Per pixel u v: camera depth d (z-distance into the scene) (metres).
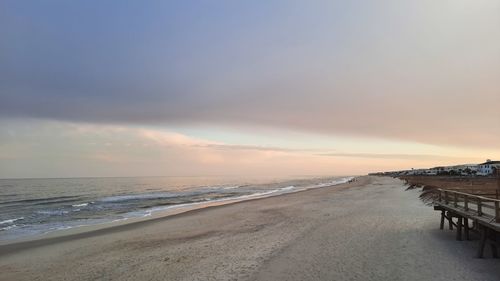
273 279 10.24
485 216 12.12
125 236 18.38
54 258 13.99
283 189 70.38
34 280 11.23
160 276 10.99
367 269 10.90
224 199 44.66
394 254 12.57
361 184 83.75
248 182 123.56
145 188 78.69
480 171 118.31
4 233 20.23
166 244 15.93
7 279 11.43
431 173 138.00
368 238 15.38
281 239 15.65
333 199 38.19
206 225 21.41
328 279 10.10
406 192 47.03
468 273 10.31
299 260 12.07
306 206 30.83
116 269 12.00
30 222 24.75
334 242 14.69
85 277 11.27
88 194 57.22
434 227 17.95
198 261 12.52
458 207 15.16
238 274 10.80
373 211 25.38
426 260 11.74
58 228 21.89
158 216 27.03
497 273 10.28
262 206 32.09
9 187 84.69
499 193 20.52
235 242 15.60
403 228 17.77
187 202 40.62
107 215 28.50
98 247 15.78
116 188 79.00
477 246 13.62
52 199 46.56
